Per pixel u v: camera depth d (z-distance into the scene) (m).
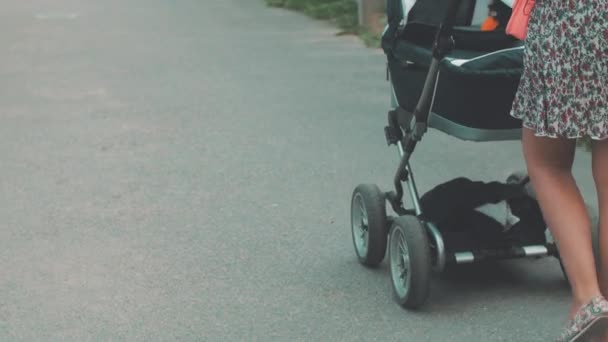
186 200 5.73
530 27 3.93
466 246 4.53
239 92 8.16
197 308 4.59
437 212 4.62
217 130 6.95
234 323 4.47
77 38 11.42
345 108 7.48
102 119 7.30
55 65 9.66
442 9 4.57
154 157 6.43
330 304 4.59
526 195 4.64
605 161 3.92
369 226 4.78
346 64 9.34
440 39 4.32
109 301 4.67
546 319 4.42
